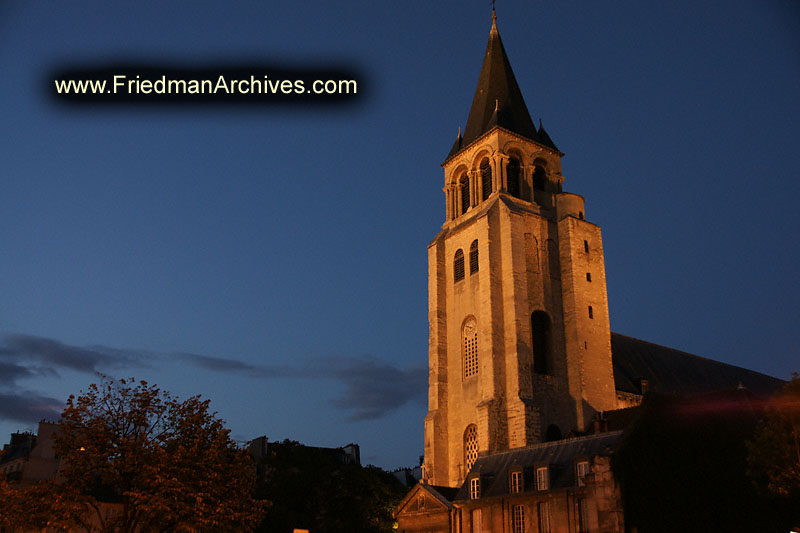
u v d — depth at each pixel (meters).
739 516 40.88
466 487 56.19
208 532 40.12
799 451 36.53
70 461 39.28
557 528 46.47
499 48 85.44
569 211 75.50
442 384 72.44
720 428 42.94
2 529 43.84
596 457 43.62
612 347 79.00
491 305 68.50
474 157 79.06
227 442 42.38
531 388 65.81
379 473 71.44
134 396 41.59
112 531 40.16
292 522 61.94
